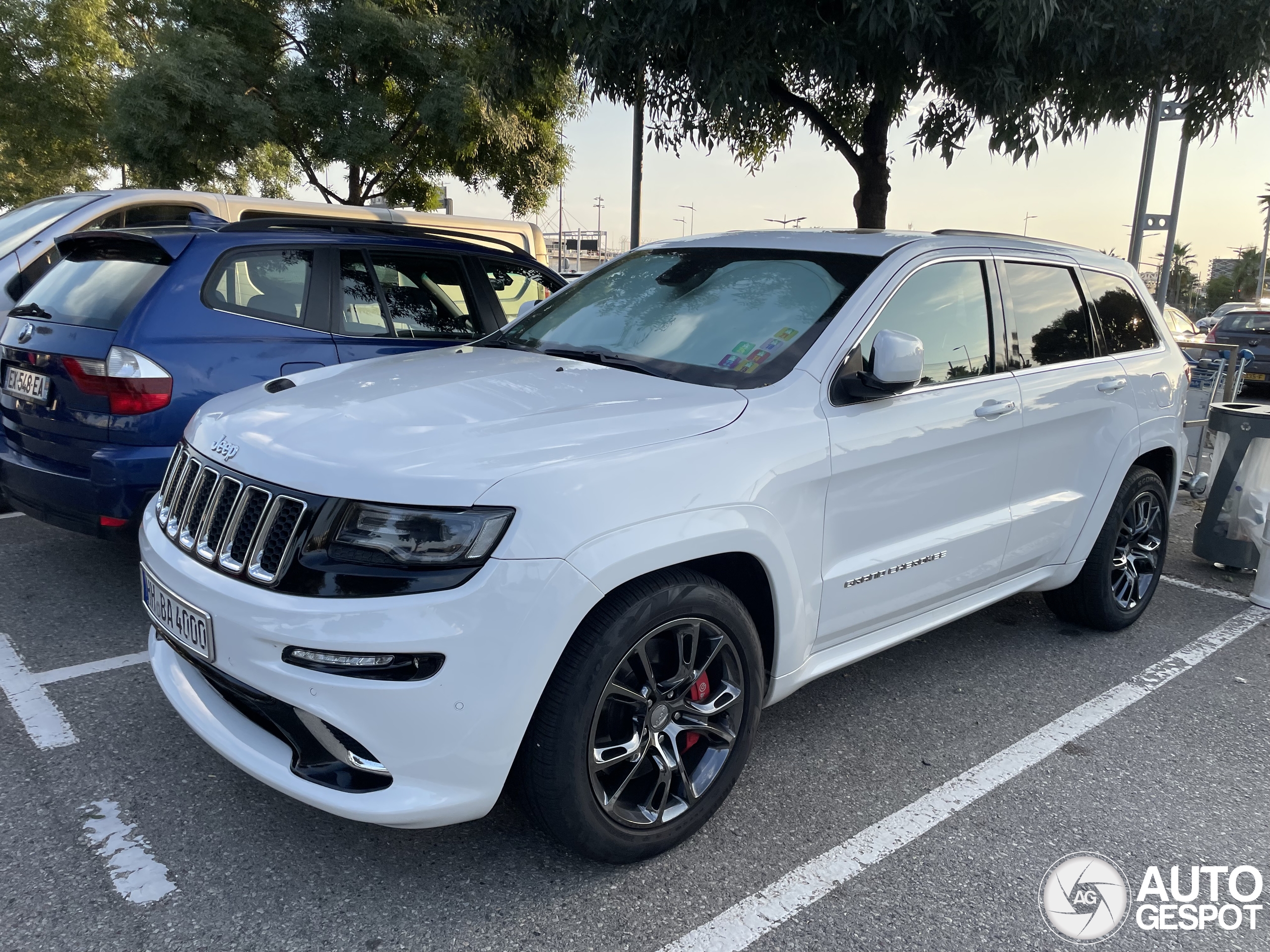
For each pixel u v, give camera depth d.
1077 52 5.34
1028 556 3.83
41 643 3.84
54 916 2.29
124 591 4.45
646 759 2.59
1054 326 3.95
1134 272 4.59
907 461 3.11
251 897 2.40
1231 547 5.47
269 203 7.86
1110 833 2.86
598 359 3.26
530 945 2.28
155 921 2.29
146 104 12.02
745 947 2.30
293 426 2.50
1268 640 4.53
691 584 2.46
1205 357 8.02
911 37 5.03
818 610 2.91
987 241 3.72
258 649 2.21
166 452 3.87
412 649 2.10
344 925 2.31
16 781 2.87
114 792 2.83
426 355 3.57
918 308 3.29
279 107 13.40
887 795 3.02
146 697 3.43
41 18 16.62
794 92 7.54
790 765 3.18
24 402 4.07
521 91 7.11
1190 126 6.48
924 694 3.78
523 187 16.25
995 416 3.44
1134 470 4.36
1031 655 4.23
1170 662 4.20
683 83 6.46
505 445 2.32
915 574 3.26
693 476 2.48
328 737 2.21
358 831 2.71
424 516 2.15
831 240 3.50
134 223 7.01
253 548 2.29
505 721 2.18
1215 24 5.34
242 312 4.20
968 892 2.54
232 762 2.40
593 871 2.57
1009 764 3.24
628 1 5.59
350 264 4.72
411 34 12.95
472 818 2.25
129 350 3.78
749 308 3.24
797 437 2.76
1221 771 3.25
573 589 2.20
